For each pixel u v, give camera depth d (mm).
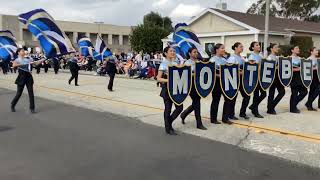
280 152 7102
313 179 5781
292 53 10781
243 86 9641
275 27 32344
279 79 10328
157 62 23062
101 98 14062
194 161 6590
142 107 11945
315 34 35812
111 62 16297
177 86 8391
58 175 5938
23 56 11180
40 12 11758
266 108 11500
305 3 52938
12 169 6219
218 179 5758
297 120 9773
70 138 8133
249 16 33625
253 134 8391
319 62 11086
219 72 9070
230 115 9781
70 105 12586
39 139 8055
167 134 8445
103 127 9188
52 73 29672
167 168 6242
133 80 22688
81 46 26516
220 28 33219
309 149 7277
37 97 14586
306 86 10773
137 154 6984
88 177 5852
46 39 11844
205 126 9148
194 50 8664
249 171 6105
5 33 16828
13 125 9438
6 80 22875
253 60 9781
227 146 7516
